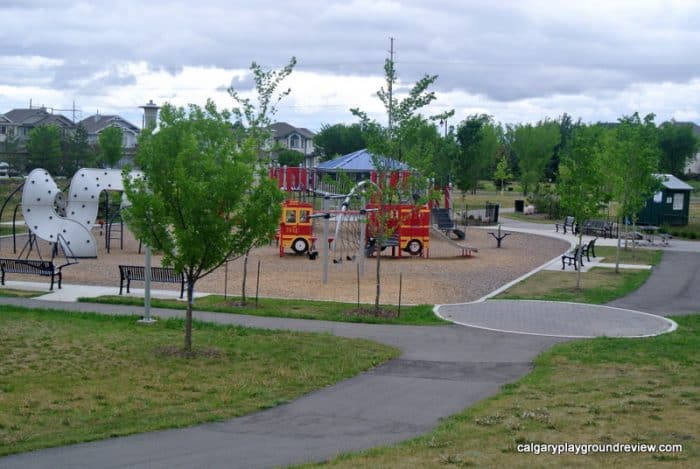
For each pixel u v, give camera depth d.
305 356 14.92
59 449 9.24
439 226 43.53
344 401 11.95
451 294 24.00
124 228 44.53
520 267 31.44
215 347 15.39
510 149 103.12
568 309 21.59
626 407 10.86
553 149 89.69
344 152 92.12
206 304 20.94
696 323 19.78
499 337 17.59
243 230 14.73
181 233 14.26
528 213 63.94
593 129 56.97
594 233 47.12
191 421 10.61
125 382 12.61
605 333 18.28
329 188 48.25
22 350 14.60
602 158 31.80
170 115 15.18
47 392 11.84
